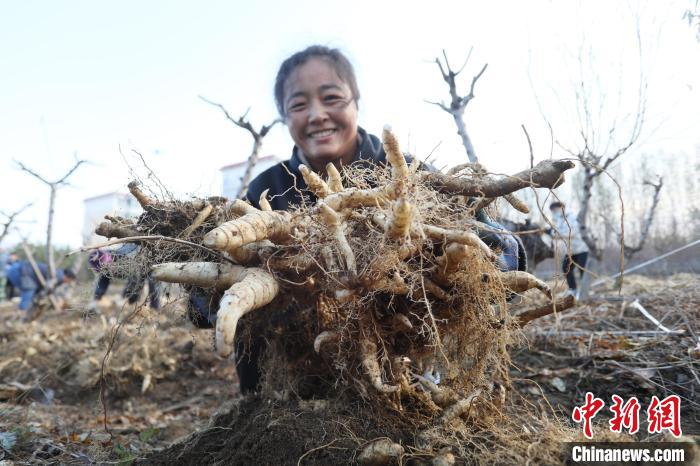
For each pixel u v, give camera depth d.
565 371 2.78
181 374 4.55
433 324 1.43
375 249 1.45
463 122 3.53
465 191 1.66
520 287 1.63
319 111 2.23
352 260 1.40
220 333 1.19
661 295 4.67
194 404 3.90
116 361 4.27
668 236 9.01
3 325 6.48
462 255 1.41
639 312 4.16
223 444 1.80
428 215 1.56
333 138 2.28
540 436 1.47
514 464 1.34
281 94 2.50
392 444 1.39
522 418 1.67
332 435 1.53
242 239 1.40
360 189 1.58
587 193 4.43
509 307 1.80
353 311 1.50
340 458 1.44
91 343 4.69
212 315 1.85
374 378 1.47
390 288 1.43
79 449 2.20
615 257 8.30
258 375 2.28
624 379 2.60
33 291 7.82
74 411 3.61
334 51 2.33
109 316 5.55
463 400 1.55
